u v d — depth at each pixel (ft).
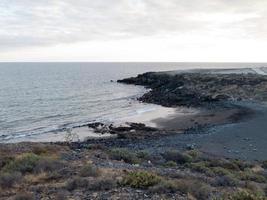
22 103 267.39
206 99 244.83
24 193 36.60
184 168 67.56
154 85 373.81
